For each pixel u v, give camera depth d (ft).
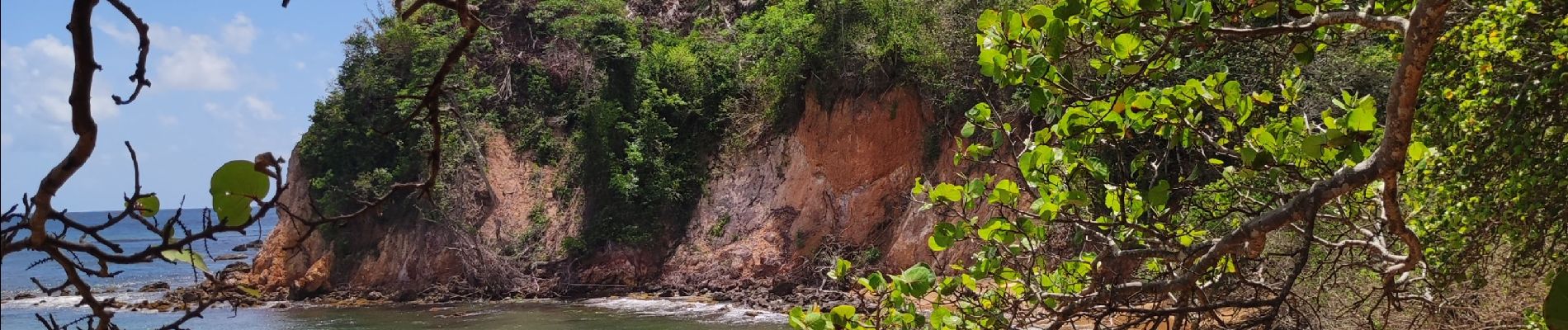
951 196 19.04
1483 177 22.67
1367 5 16.72
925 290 17.95
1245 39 19.16
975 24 93.20
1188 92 17.76
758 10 131.85
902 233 97.09
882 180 102.73
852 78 105.70
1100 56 20.40
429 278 114.01
